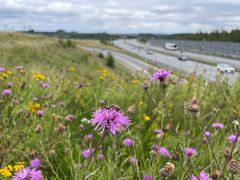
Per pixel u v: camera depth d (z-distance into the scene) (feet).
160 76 8.96
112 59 171.32
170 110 16.44
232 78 21.08
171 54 186.80
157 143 11.00
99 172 9.60
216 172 7.32
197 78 22.98
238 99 18.35
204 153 10.48
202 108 16.06
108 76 25.73
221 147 10.36
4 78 17.44
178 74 23.93
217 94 18.15
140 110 16.53
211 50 147.74
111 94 20.29
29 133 12.45
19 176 6.16
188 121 15.29
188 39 169.27
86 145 12.32
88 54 178.40
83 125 14.74
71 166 9.97
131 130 14.35
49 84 20.52
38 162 9.98
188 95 18.58
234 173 6.77
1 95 14.01
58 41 211.20
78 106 18.21
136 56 247.70
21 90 17.75
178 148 11.31
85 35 643.04
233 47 127.85
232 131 12.94
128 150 11.70
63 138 12.14
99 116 5.85
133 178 10.14
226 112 15.47
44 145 11.46
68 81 22.08
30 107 14.38
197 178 7.59
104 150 12.44
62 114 15.70
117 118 5.83
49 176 10.71
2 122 12.26
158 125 15.51
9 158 10.66
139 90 19.89
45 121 13.32
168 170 6.87
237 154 8.82
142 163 11.35
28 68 25.62
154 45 398.83
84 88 20.94
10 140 11.12
